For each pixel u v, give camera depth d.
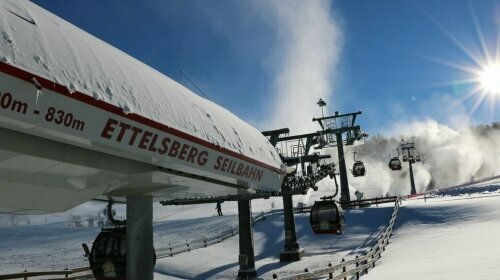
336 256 23.62
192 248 28.73
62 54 4.18
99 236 10.11
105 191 7.30
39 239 39.81
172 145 5.40
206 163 6.17
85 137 4.21
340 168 35.78
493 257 12.48
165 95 5.68
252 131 8.57
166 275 22.28
